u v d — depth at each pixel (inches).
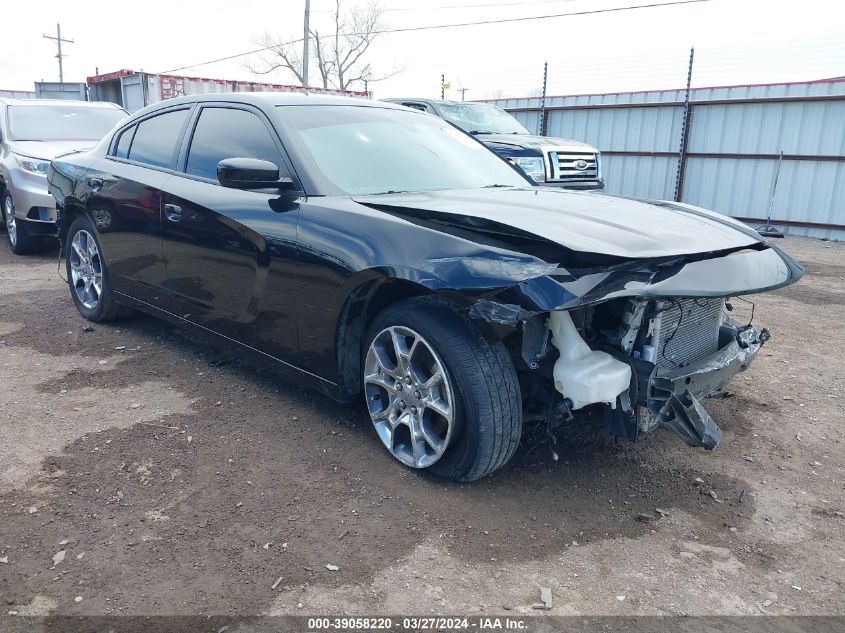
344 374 127.9
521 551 99.6
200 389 156.1
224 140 152.7
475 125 413.7
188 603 86.4
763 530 108.1
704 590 92.8
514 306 97.2
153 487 113.7
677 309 115.8
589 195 139.8
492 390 106.4
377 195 130.1
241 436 132.8
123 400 149.4
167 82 577.6
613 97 628.1
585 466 126.1
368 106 161.3
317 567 94.2
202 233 149.2
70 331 199.2
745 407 158.9
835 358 198.1
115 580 90.4
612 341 111.3
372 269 113.3
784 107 536.4
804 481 124.6
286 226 129.3
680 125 593.6
